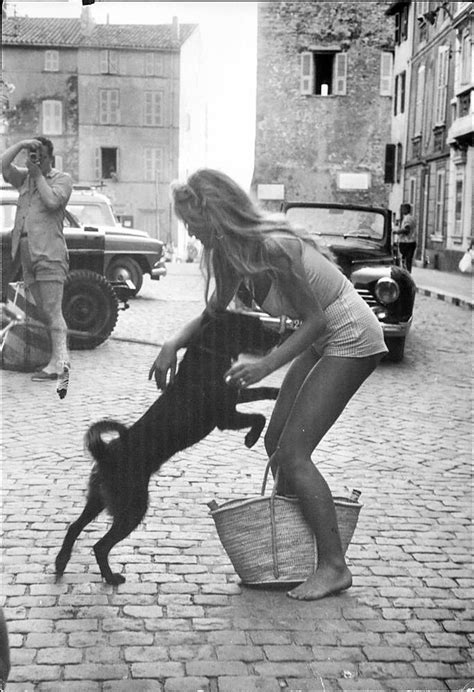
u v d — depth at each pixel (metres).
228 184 3.01
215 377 3.25
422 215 17.50
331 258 3.17
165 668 2.77
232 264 3.01
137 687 2.66
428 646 2.97
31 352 5.84
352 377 3.12
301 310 3.01
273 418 3.35
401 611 3.20
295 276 2.98
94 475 3.29
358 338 3.10
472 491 4.64
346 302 3.11
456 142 17.11
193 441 3.28
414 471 4.96
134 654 2.84
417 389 7.12
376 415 6.24
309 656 2.87
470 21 16.30
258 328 3.25
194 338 3.25
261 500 3.27
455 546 3.85
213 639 2.95
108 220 7.98
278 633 3.01
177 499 4.27
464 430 5.90
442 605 3.26
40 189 4.54
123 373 6.30
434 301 13.34
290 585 3.31
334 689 2.69
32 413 5.46
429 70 17.22
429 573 3.54
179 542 3.73
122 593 3.25
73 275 6.61
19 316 5.79
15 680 2.67
